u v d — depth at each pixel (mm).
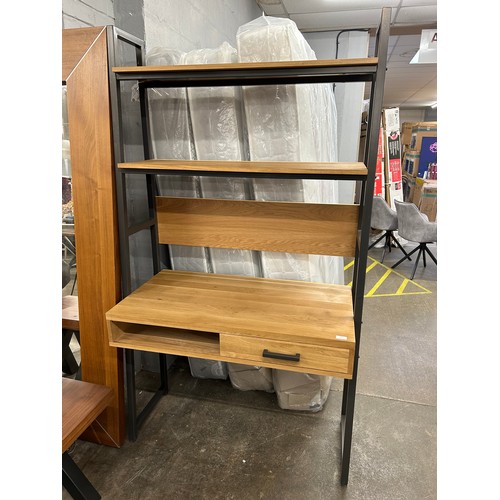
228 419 1944
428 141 6695
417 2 3441
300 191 1779
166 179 1939
